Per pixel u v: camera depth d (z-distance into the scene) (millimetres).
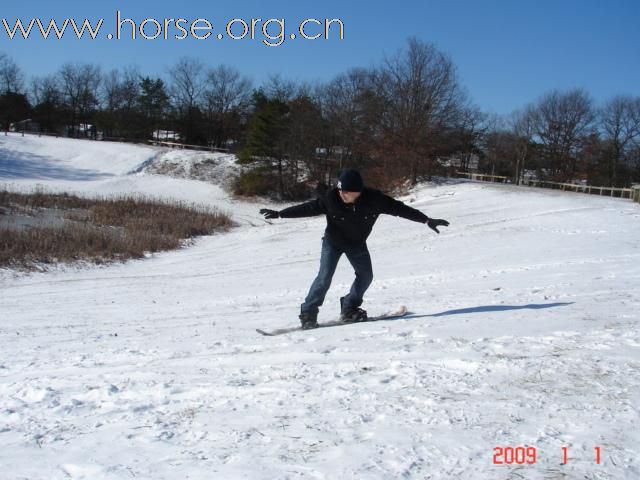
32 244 23750
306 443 3027
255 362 5074
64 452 3166
